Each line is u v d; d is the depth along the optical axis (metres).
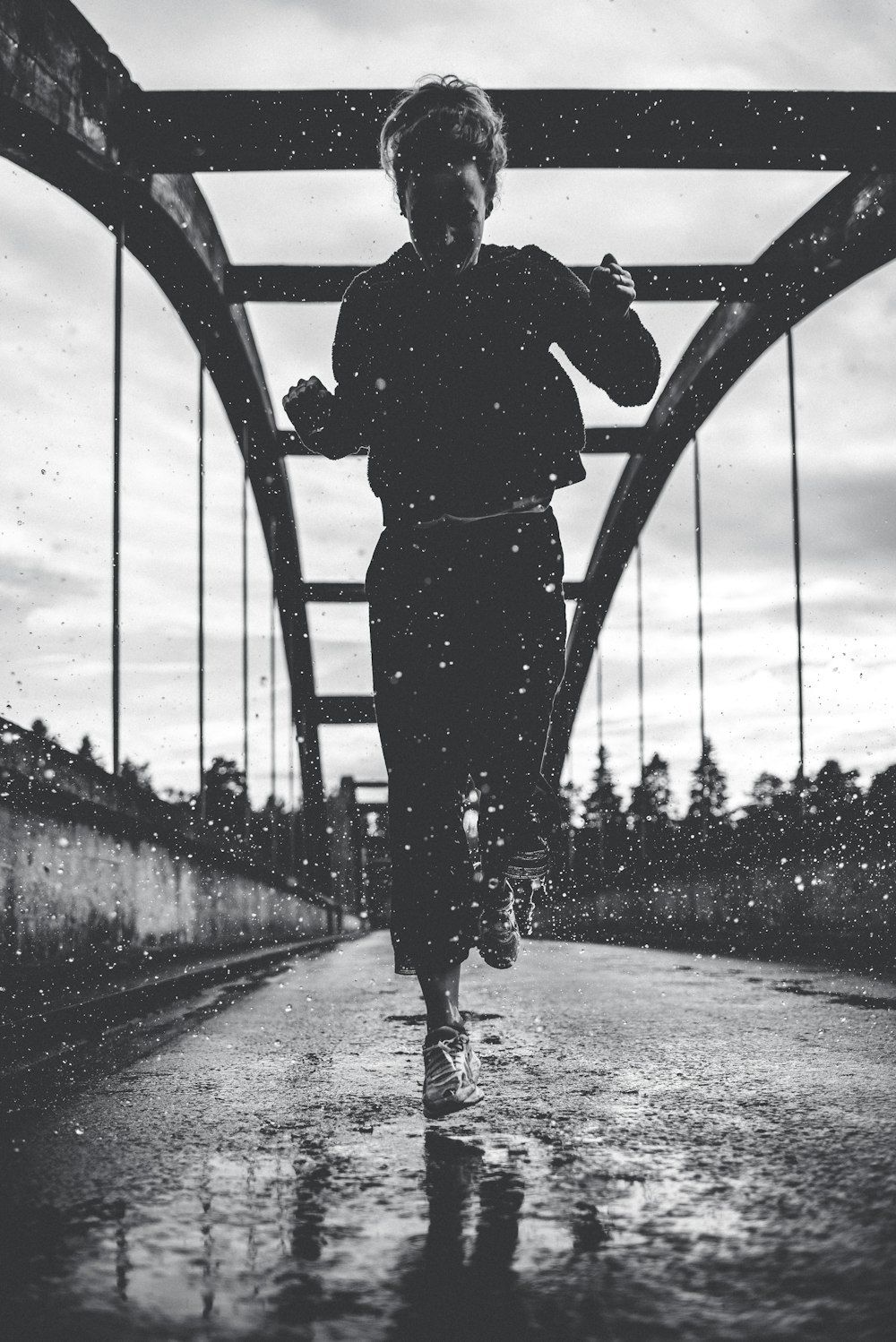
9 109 6.48
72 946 4.75
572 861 20.83
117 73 7.47
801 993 4.82
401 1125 2.13
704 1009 4.17
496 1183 1.68
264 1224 1.50
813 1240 1.38
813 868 8.16
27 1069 2.88
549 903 23.67
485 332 2.14
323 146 7.68
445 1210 1.54
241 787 12.69
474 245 2.11
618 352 2.15
